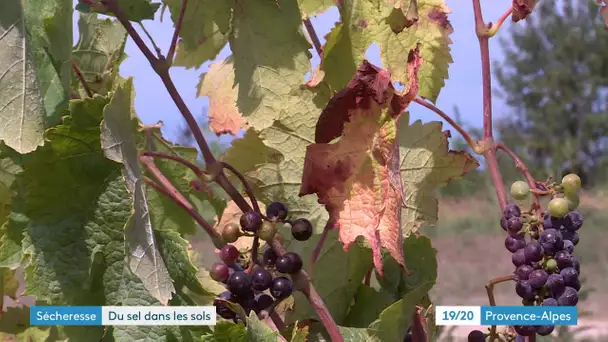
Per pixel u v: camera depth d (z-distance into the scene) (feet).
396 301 2.03
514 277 2.00
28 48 1.65
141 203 1.59
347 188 1.70
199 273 1.86
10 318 2.19
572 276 1.94
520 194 2.04
